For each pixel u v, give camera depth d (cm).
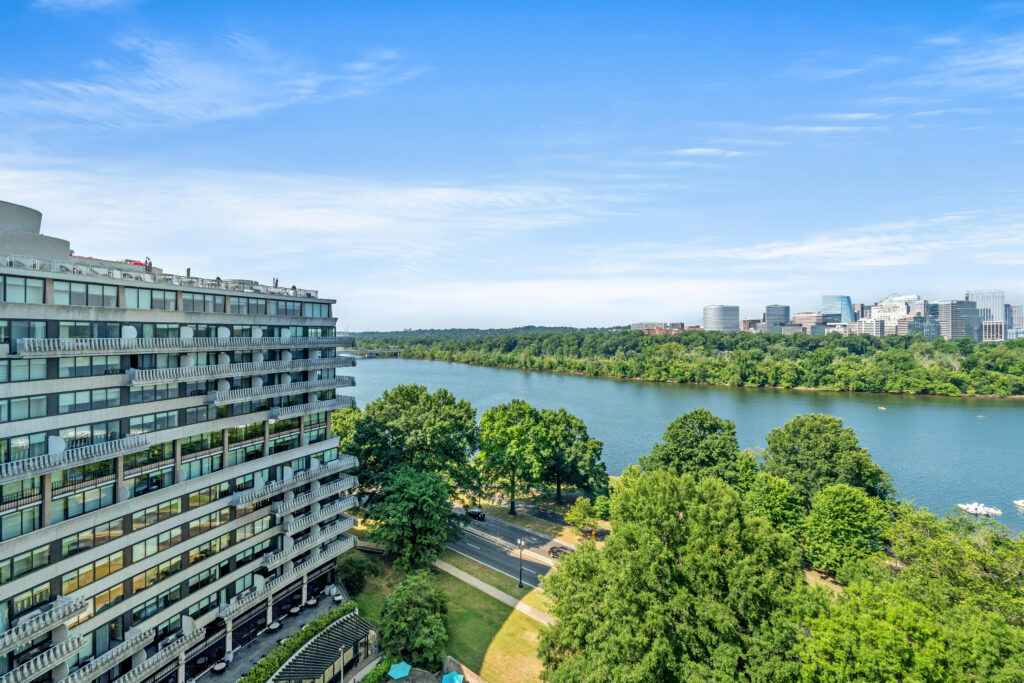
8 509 3872
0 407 3875
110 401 4606
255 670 5062
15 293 4016
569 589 5138
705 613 4306
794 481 9462
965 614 4353
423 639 5559
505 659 5809
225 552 5609
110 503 4600
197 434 5353
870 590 4488
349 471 8288
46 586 4072
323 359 6819
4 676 3703
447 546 8406
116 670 4597
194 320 5331
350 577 6994
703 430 9919
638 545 4878
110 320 4619
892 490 9269
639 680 4062
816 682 3888
